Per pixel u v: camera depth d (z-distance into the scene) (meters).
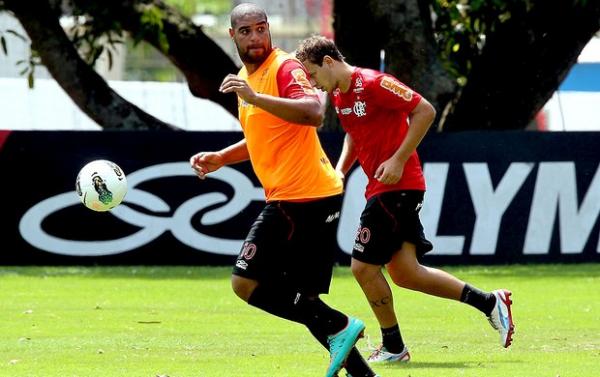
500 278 48.62
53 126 72.94
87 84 63.47
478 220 53.97
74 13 61.84
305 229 22.67
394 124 25.66
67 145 52.94
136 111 64.69
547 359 26.61
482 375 24.02
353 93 25.59
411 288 26.61
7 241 53.03
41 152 52.91
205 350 28.28
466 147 53.81
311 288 22.91
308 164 22.67
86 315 35.91
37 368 25.16
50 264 53.16
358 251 26.22
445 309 37.97
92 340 30.16
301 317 21.91
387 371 24.61
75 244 53.25
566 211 54.53
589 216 54.75
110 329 32.56
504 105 62.34
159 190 53.28
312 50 25.64
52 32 62.66
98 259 53.31
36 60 80.12
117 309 37.62
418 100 25.00
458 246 53.88
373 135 25.78
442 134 53.72
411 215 26.08
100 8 61.69
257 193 53.44
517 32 60.97
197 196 53.44
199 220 53.47
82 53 73.44
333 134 53.16
